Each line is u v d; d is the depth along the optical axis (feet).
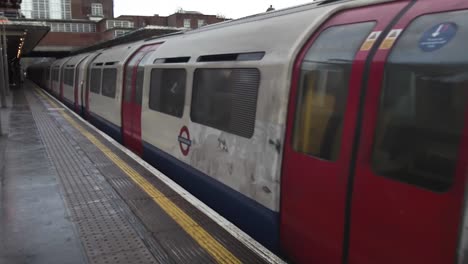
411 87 8.14
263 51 13.02
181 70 19.34
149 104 24.00
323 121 10.15
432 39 8.02
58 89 76.33
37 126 33.99
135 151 27.71
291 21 12.75
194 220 13.12
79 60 55.83
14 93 82.17
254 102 13.05
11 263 10.43
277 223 11.79
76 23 185.68
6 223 12.98
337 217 9.55
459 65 7.34
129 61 30.07
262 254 10.90
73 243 11.55
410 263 7.85
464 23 7.60
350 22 10.50
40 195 15.71
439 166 7.48
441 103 7.57
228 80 14.88
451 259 7.14
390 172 8.36
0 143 26.13
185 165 18.65
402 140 8.20
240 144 13.71
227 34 16.30
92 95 42.68
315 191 10.23
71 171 19.21
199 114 17.24
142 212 13.85
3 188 16.60
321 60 10.54
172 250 11.06
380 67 8.82
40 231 12.37
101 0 245.65
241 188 13.65
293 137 11.17
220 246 11.30
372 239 8.67
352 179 9.16
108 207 14.35
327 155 9.91
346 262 9.36
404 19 8.95
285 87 11.51
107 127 35.65
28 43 112.06
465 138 7.09
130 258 10.65
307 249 10.66
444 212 7.29
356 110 9.24
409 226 7.88
